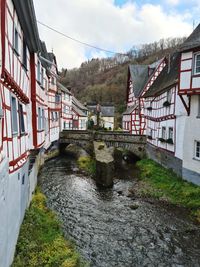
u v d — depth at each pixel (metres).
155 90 27.02
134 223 12.96
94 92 93.94
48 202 15.47
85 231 11.98
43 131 17.84
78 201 15.98
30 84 13.68
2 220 5.72
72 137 32.22
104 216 13.78
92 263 9.47
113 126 67.44
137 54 107.31
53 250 8.91
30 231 9.68
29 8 8.59
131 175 22.92
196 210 13.98
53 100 27.56
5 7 6.61
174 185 17.50
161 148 23.80
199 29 16.77
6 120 6.93
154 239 11.38
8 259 6.78
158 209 14.75
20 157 9.30
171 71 25.36
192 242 11.11
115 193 17.88
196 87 16.22
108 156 22.52
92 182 20.55
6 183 6.27
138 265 9.48
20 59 9.66
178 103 19.52
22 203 9.97
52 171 23.91
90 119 64.19
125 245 10.86
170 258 9.95
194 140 17.12
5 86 6.86
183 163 18.45
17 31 8.94
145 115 32.81
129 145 29.34
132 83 43.72
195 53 16.16
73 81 116.00
